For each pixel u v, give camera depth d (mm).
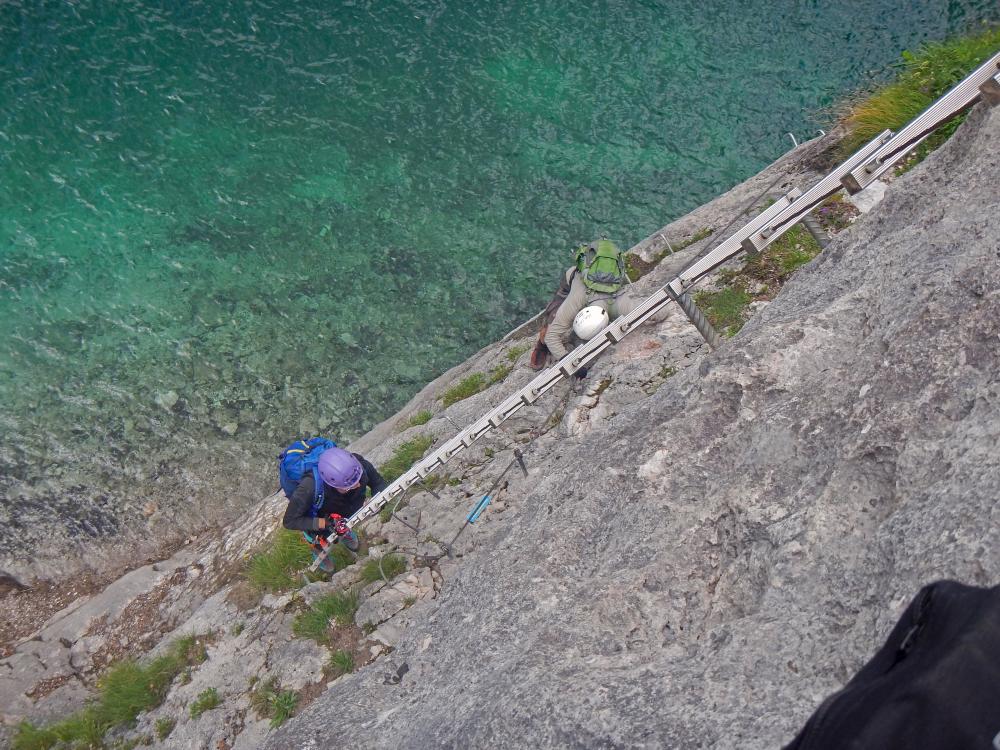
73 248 18031
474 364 14109
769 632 3879
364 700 5570
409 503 10078
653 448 5559
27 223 18531
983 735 1675
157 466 14805
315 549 9680
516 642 4953
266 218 18266
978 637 1820
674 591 4695
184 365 16062
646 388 9641
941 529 3525
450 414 11633
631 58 20281
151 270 17562
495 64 20594
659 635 4570
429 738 4625
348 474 8445
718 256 6816
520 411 10672
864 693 1936
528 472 9367
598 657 4434
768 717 3432
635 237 17125
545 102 19688
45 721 11133
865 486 4246
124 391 15789
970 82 5770
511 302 16406
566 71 20203
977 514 3436
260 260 17562
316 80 20750
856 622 3641
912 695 1794
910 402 4328
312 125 19906
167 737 9062
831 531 4164
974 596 1954
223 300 16984
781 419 4957
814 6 20641
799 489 4578
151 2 22484
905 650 2027
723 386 5508
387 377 15578
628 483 5594
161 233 18219
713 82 19500
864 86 18594
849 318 5473
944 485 3723
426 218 17906
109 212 18625
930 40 19172
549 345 10742
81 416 15492
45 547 14000
